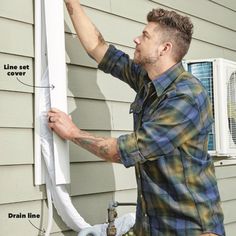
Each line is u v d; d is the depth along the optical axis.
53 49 2.45
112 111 2.93
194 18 3.68
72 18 2.55
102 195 2.83
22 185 2.39
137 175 2.21
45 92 2.45
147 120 2.17
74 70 2.72
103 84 2.88
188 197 2.10
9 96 2.38
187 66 3.31
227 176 4.04
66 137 2.31
